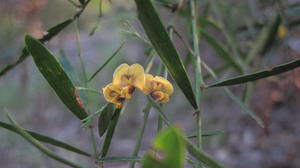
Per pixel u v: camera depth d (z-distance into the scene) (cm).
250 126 63
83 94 24
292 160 58
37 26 36
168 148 16
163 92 21
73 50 105
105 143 22
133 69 21
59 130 77
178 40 67
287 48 37
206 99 68
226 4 38
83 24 66
